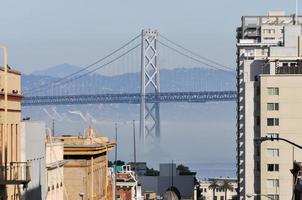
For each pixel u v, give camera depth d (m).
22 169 125.25
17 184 117.19
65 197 193.00
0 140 119.81
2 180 113.75
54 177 165.50
